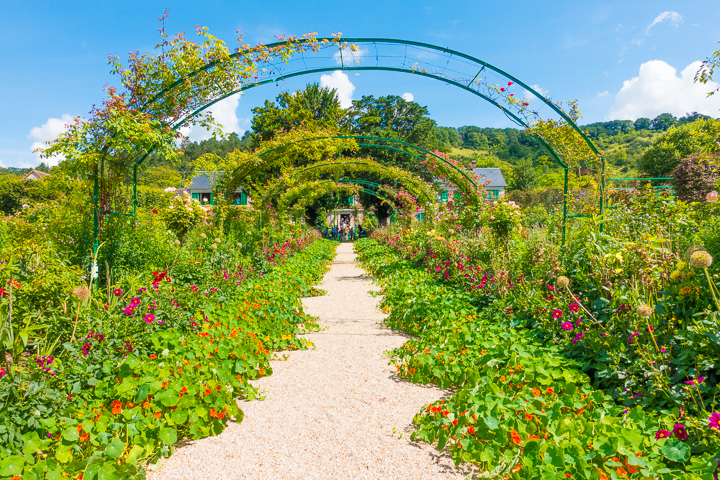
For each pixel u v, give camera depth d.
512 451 2.10
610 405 2.42
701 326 2.51
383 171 12.70
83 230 5.04
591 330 3.15
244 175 9.32
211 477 2.17
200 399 2.67
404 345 4.05
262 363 3.58
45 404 2.25
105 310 3.33
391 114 30.66
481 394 2.64
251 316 4.46
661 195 4.86
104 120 4.64
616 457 1.90
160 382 2.55
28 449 1.97
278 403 3.09
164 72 5.38
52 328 2.90
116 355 2.96
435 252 8.35
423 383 3.44
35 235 4.92
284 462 2.31
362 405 3.03
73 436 2.09
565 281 3.33
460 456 2.24
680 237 4.05
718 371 2.32
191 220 7.81
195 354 3.21
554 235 6.07
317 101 28.97
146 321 3.32
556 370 2.86
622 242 3.86
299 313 5.37
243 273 6.59
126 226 5.63
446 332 3.97
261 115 26.02
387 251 13.31
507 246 6.32
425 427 2.49
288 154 9.60
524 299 4.32
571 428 2.12
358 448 2.44
